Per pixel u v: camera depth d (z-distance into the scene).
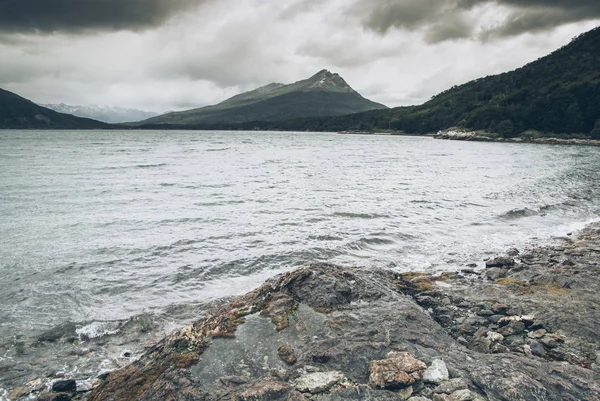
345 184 34.09
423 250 16.45
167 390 6.16
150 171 42.84
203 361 6.93
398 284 11.36
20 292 11.67
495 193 29.61
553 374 6.25
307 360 6.85
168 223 19.91
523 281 12.02
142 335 9.48
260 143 115.94
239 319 8.31
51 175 37.81
